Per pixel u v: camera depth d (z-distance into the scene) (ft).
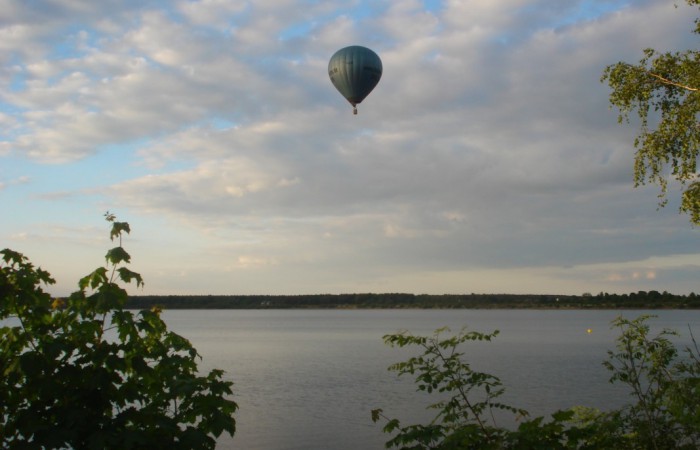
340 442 80.33
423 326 544.21
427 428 17.46
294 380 142.00
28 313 16.92
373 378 144.36
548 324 609.83
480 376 18.54
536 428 17.34
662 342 18.89
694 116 43.57
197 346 271.49
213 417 16.65
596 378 131.95
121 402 16.65
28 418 15.39
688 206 41.27
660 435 17.83
